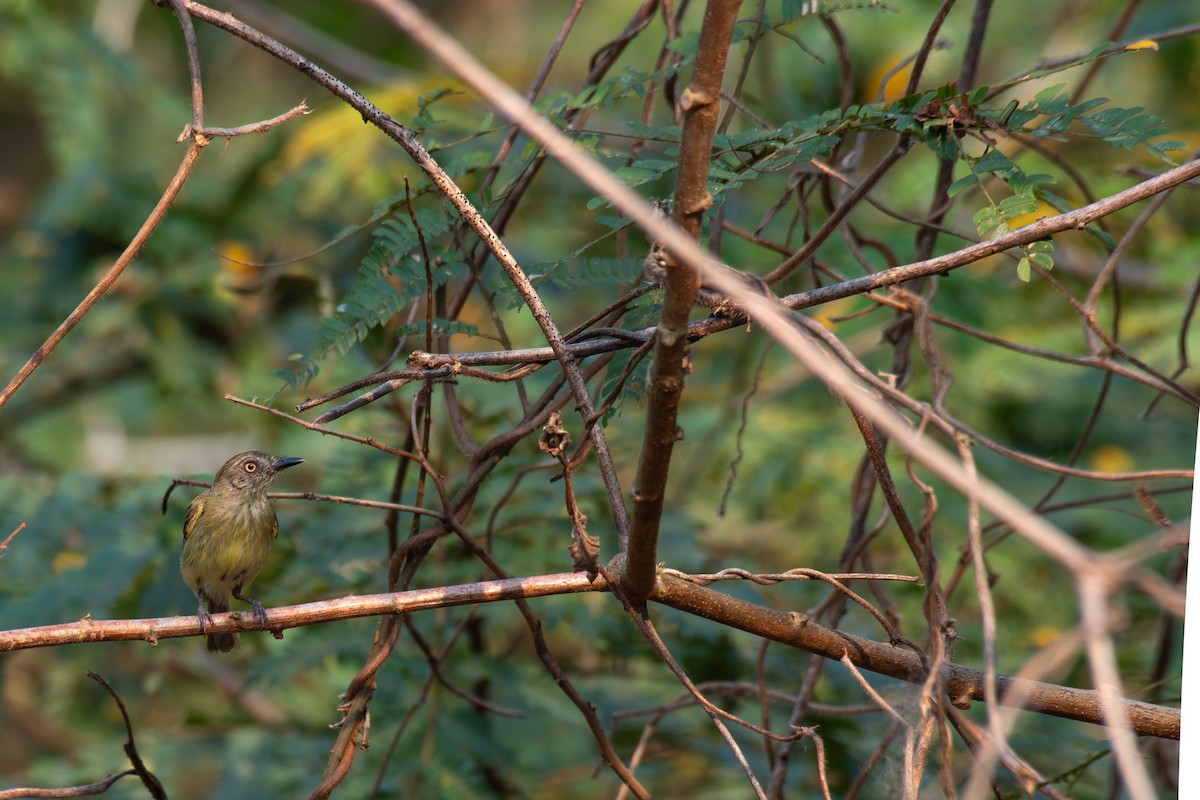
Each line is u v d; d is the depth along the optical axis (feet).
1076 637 11.23
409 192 19.83
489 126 25.36
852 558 25.85
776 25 25.05
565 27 25.48
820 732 32.24
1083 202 35.83
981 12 26.96
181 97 56.59
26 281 45.60
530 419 22.65
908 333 26.73
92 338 44.52
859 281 19.67
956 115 20.36
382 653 21.44
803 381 44.47
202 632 20.07
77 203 45.21
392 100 43.65
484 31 67.31
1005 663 34.63
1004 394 42.50
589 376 22.80
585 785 34.12
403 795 30.50
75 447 47.80
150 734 36.14
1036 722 31.55
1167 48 44.93
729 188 21.03
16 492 36.29
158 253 44.57
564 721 32.09
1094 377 42.32
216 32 64.18
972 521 15.99
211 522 30.07
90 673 20.95
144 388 45.96
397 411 33.96
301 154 44.14
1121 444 42.06
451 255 23.72
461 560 33.17
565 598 32.86
